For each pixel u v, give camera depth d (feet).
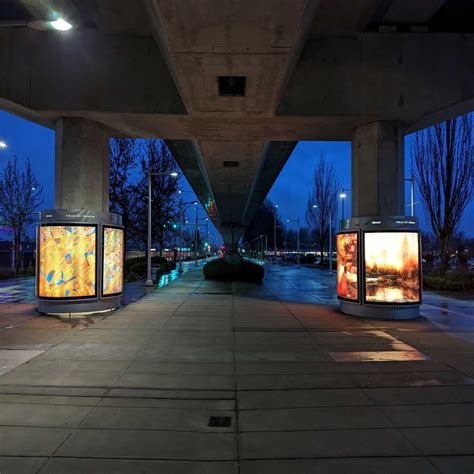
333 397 18.08
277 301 52.90
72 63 39.75
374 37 39.88
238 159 71.82
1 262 170.50
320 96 40.09
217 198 129.59
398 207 41.81
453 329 34.19
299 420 15.56
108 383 19.89
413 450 13.15
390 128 41.96
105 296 42.39
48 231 40.01
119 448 13.23
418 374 21.54
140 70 40.16
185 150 83.10
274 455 12.81
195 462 12.35
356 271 40.83
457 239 300.81
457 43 40.01
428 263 141.90
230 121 42.78
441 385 19.74
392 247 39.70
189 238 378.53
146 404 17.19
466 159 77.25
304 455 12.81
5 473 11.64
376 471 11.87
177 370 22.20
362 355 25.57
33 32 39.52
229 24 25.07
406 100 39.78
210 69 31.35
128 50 40.06
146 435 14.20
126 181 105.70
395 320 38.60
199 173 103.65
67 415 15.94
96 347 27.32
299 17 24.29
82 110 39.78
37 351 26.17
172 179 118.93
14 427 14.82
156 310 44.06
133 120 42.57
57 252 40.06
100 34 39.88
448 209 78.79
